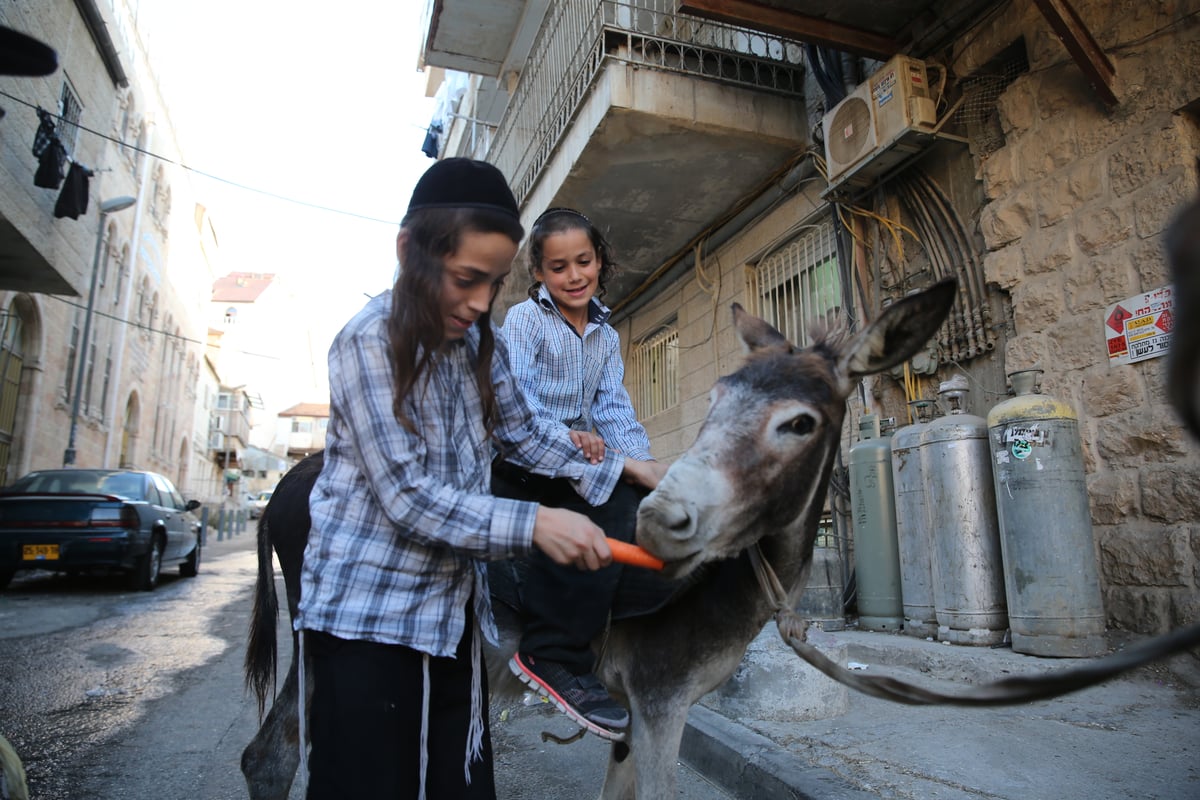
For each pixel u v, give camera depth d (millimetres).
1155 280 4492
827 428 1887
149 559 10164
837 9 6004
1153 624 4422
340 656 1510
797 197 7703
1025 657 4320
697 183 8164
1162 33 4520
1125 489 4602
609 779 2320
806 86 7496
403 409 1503
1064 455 4371
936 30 5883
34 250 11000
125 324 23219
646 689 2062
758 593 2020
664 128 7188
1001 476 4535
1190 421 485
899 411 6383
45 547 9156
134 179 23062
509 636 2141
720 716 3936
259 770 2316
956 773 3018
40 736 4039
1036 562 4344
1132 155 4648
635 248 9734
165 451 30656
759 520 1758
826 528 6914
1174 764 3016
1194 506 4254
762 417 1753
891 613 5570
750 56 7375
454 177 1486
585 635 1973
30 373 16688
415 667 1551
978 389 5688
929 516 5051
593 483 2049
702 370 9477
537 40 10180
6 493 9305
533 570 2049
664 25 8594
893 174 6234
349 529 1548
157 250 26906
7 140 9984
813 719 3818
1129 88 4680
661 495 1596
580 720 1876
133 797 3256
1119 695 3947
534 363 2463
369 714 1475
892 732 3580
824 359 1945
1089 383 4828
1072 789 2828
